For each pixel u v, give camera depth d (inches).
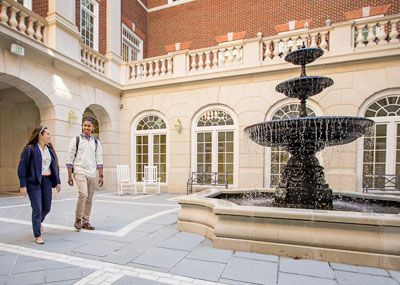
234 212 135.7
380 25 318.7
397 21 310.7
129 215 220.8
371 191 318.7
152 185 428.5
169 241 148.2
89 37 439.8
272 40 370.3
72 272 108.8
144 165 450.6
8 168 415.5
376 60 317.1
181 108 419.2
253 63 375.9
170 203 294.0
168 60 436.1
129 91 458.0
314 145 173.5
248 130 180.5
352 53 321.1
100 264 116.9
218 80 395.9
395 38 313.7
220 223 139.8
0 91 403.9
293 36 358.0
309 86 174.9
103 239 151.3
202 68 412.2
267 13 486.3
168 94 429.1
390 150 317.1
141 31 570.3
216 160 399.9
